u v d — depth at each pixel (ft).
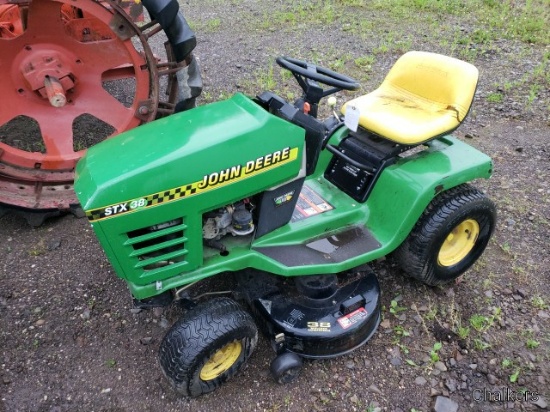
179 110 11.45
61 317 8.67
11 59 10.02
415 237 8.66
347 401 7.57
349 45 19.74
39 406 7.32
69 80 10.27
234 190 6.88
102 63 10.50
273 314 7.64
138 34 10.12
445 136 9.74
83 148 12.62
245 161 6.79
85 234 10.55
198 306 7.16
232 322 6.91
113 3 9.64
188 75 11.00
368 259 8.18
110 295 9.11
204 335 6.74
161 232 6.64
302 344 7.57
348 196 9.05
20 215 11.10
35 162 10.58
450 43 20.18
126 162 6.34
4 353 8.04
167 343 6.89
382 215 8.60
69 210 10.84
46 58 10.13
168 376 6.91
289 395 7.62
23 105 10.55
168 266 6.95
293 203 7.88
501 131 14.55
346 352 7.89
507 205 11.57
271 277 8.25
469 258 9.46
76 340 8.31
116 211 6.16
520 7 24.41
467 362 8.17
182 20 10.29
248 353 7.50
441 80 9.31
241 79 16.76
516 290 9.43
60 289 9.19
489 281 9.62
